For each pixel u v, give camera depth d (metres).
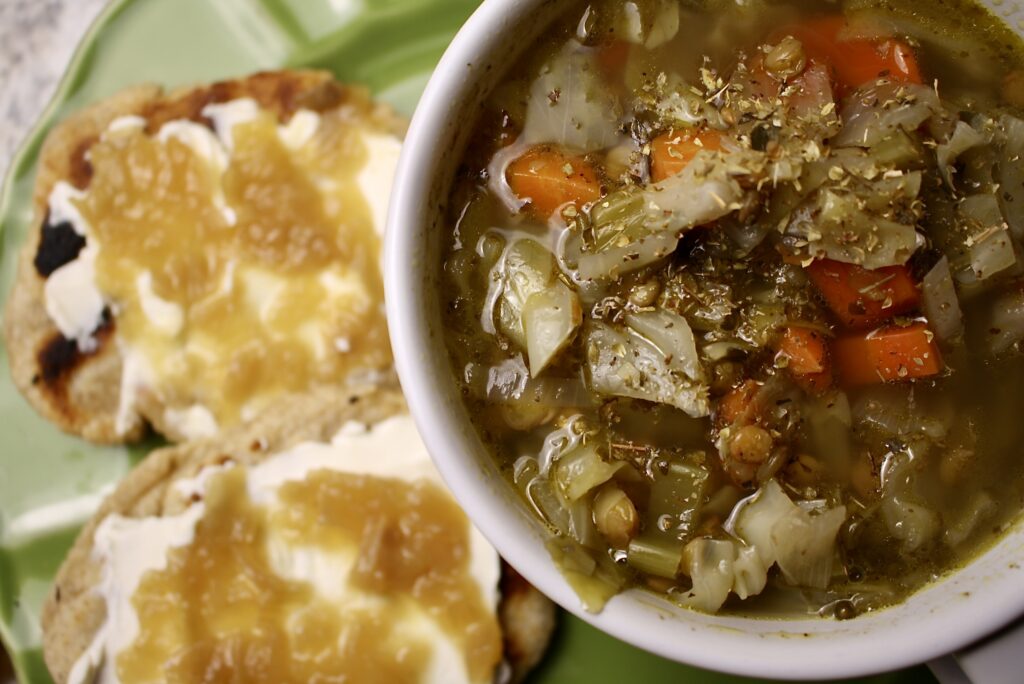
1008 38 0.25
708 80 0.25
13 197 0.33
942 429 0.25
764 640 0.24
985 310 0.25
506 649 0.31
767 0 0.25
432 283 0.24
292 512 0.31
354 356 0.32
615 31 0.25
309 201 0.32
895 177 0.24
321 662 0.30
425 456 0.31
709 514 0.24
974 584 0.24
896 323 0.25
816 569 0.24
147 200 0.33
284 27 0.33
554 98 0.25
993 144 0.25
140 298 0.32
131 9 0.33
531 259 0.25
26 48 0.35
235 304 0.32
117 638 0.31
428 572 0.30
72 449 0.33
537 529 0.24
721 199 0.23
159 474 0.32
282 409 0.32
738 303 0.24
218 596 0.30
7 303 0.33
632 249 0.24
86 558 0.32
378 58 0.33
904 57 0.25
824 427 0.25
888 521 0.25
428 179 0.24
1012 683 0.23
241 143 0.32
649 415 0.24
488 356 0.25
